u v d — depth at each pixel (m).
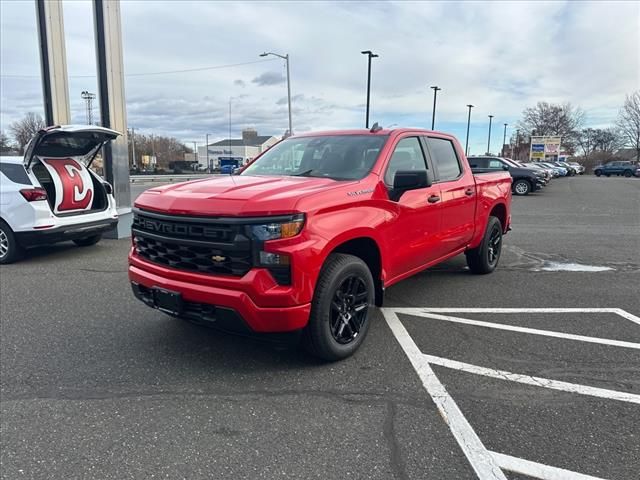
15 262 7.63
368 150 4.54
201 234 3.47
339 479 2.51
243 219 3.30
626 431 2.93
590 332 4.58
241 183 4.00
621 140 85.31
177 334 4.52
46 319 4.93
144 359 3.96
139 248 4.06
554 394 3.39
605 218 14.40
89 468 2.59
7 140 62.62
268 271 3.31
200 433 2.91
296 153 4.92
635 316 5.06
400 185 4.00
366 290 4.00
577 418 3.08
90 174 8.43
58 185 7.62
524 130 89.50
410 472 2.56
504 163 24.77
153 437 2.87
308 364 3.85
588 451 2.73
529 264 7.64
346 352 3.89
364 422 3.03
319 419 3.06
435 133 5.52
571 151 87.94
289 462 2.64
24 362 3.90
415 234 4.70
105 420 3.05
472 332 4.56
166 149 102.38
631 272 7.11
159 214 3.72
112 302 5.52
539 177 24.45
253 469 2.58
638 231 11.55
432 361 3.92
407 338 4.40
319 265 3.47
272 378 3.62
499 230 6.95
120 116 10.42
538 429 2.95
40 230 7.35
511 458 2.67
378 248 4.13
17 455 2.70
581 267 7.44
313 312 3.57
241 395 3.36
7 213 7.39
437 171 5.31
